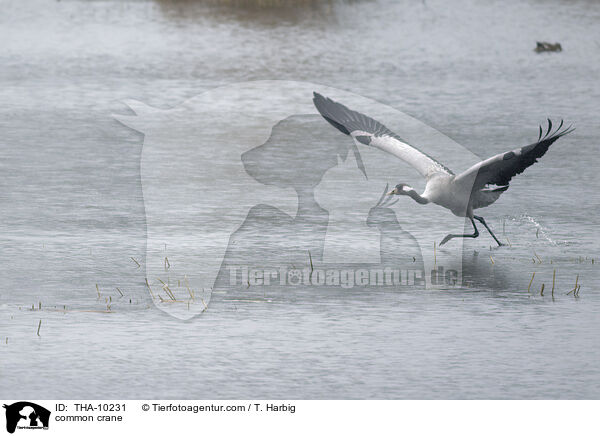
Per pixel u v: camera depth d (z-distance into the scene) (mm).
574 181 19188
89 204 17297
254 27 41344
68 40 38500
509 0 49031
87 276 13508
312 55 35344
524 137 23328
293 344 11227
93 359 10781
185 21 42656
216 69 32469
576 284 13094
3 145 22078
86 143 22375
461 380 10297
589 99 28453
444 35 40188
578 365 10680
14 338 11312
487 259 14453
